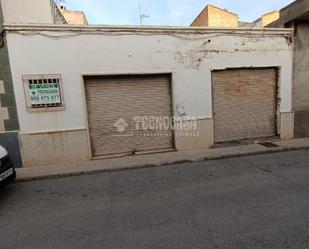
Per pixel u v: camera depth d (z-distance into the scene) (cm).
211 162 643
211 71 762
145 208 402
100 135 713
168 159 669
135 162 655
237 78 800
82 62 657
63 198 464
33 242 323
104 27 655
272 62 814
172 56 720
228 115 809
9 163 474
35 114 648
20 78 627
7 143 640
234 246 288
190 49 732
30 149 655
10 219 390
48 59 636
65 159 680
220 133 811
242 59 781
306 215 352
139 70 697
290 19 817
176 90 738
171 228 336
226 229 326
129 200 438
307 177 504
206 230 326
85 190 498
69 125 673
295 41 833
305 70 859
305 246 282
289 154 686
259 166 589
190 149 770
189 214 373
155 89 735
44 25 619
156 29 694
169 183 509
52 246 312
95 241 316
